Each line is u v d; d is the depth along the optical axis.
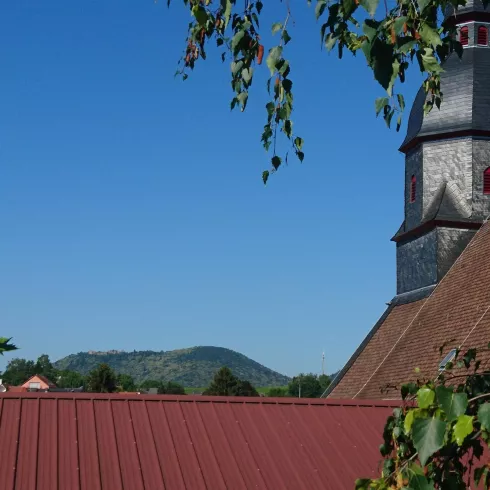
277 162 8.22
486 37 34.56
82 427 16.72
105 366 84.19
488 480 6.89
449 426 5.77
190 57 8.62
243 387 85.50
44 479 14.97
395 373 30.23
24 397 17.30
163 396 18.30
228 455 16.70
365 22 5.43
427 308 31.95
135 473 15.65
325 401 19.23
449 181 33.81
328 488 16.23
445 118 34.06
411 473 5.99
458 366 8.60
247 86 7.60
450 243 33.06
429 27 6.15
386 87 5.43
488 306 26.73
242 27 7.48
